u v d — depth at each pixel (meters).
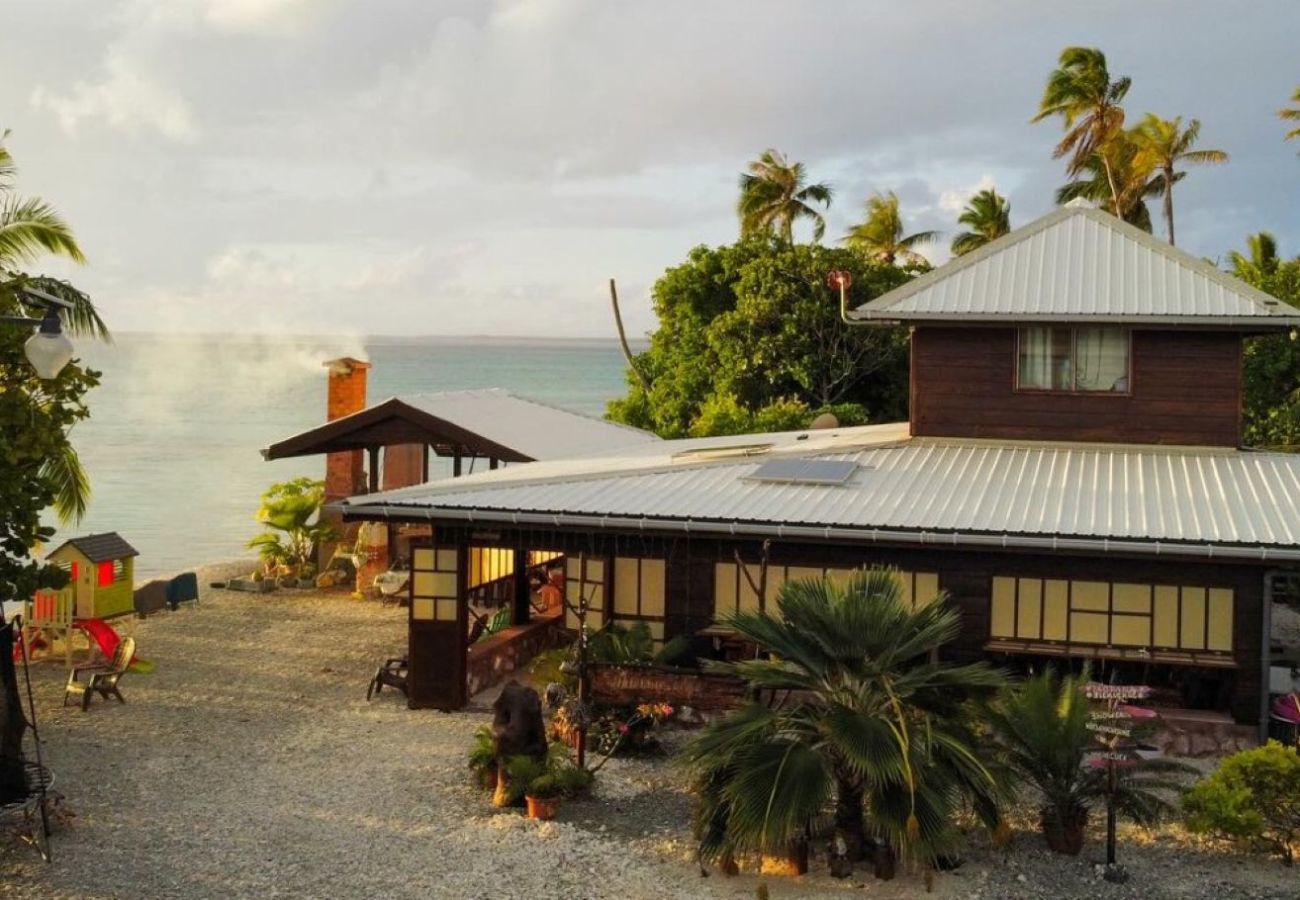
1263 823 13.33
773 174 64.62
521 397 32.06
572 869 12.93
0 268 22.42
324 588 29.23
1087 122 55.53
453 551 18.67
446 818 14.32
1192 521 16.14
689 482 18.80
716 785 12.77
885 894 12.39
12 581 17.72
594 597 18.53
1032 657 17.20
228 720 18.31
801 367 44.62
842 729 11.98
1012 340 19.88
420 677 18.86
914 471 18.75
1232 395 19.16
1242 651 16.05
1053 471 18.48
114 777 15.68
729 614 13.84
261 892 12.24
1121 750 12.97
